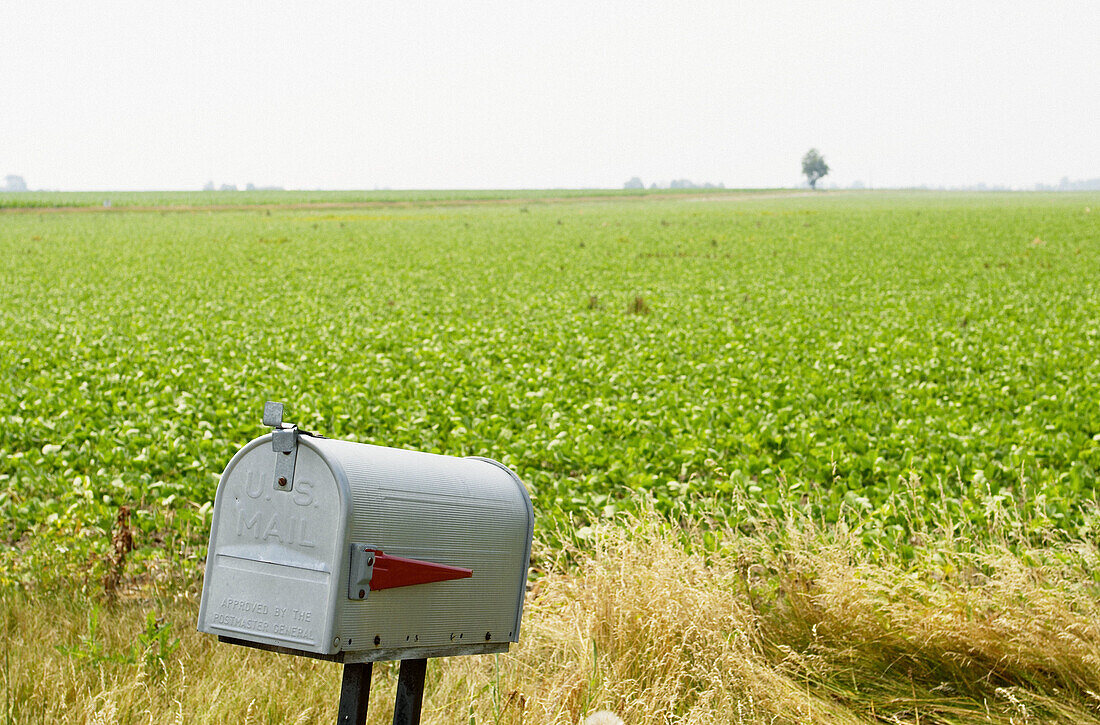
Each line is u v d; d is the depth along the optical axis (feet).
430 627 10.94
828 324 71.00
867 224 203.92
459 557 11.13
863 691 16.37
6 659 15.76
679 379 49.26
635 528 19.07
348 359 55.26
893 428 36.24
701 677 15.33
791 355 54.75
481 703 14.93
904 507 25.25
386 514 10.22
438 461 11.48
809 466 31.07
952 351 56.85
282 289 103.09
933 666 16.69
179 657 16.31
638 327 69.26
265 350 59.16
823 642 17.20
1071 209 249.14
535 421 38.83
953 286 101.19
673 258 138.72
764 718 15.15
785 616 18.10
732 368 50.62
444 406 40.52
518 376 48.26
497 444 34.73
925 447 33.50
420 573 10.46
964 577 19.24
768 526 24.39
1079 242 154.10
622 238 177.37
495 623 11.82
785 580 18.45
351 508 9.81
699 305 85.20
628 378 48.08
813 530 20.07
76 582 20.08
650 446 33.17
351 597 9.85
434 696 15.44
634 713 14.21
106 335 67.41
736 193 487.61
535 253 148.66
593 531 21.54
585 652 15.57
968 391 44.78
